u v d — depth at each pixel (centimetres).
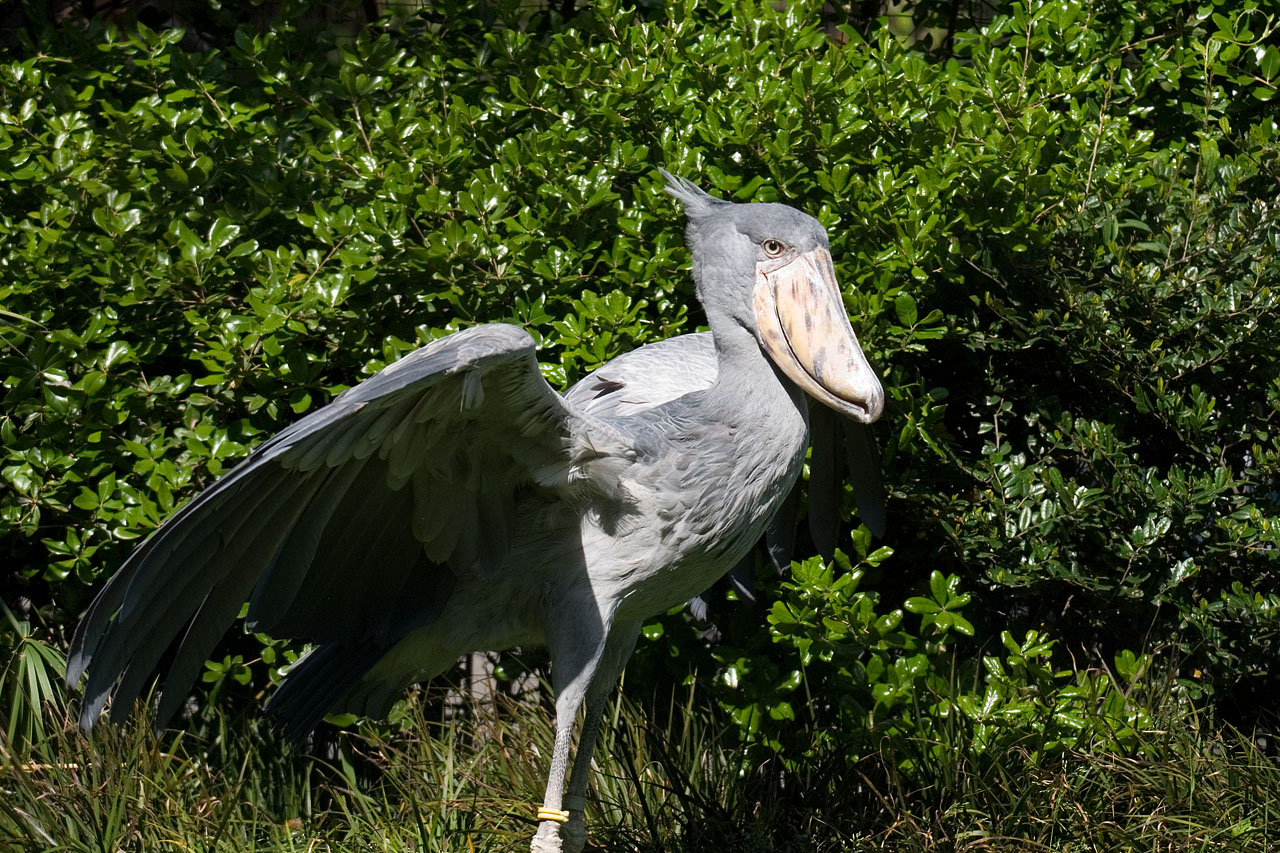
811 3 959
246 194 872
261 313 768
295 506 577
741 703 805
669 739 824
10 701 825
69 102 902
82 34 974
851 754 802
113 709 581
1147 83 908
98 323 794
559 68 892
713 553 648
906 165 848
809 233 642
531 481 628
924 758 792
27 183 862
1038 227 804
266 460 512
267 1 1102
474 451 604
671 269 805
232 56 938
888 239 804
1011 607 895
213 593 586
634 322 788
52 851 722
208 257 782
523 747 826
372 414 544
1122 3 943
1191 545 841
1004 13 1022
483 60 952
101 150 871
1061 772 786
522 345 540
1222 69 898
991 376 835
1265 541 812
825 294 634
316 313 785
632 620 677
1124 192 833
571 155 857
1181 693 848
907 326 783
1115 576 842
